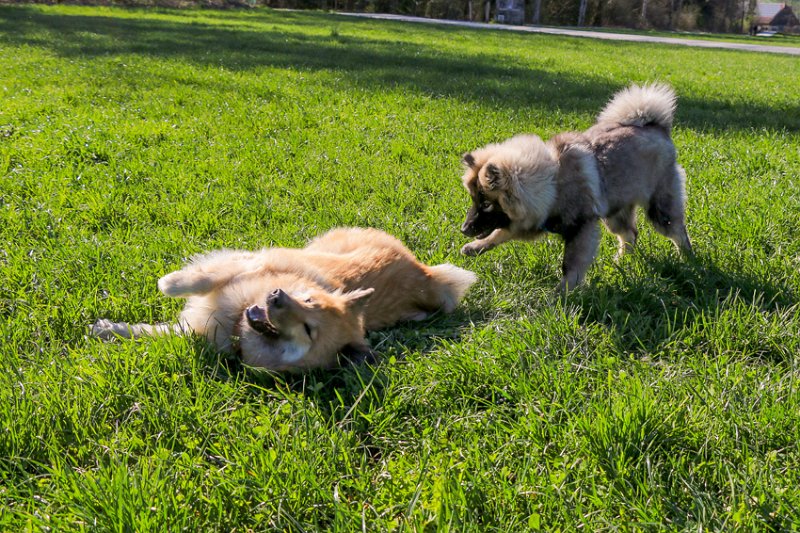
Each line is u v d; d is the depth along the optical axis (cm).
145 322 212
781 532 146
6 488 153
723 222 285
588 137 258
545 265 255
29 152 335
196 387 182
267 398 186
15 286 219
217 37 1018
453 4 2738
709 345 209
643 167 260
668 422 172
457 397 187
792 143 433
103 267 230
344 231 239
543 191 243
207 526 146
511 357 196
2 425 163
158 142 377
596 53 1151
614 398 178
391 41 1151
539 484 160
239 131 404
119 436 167
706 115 529
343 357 196
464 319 227
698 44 1738
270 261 207
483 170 244
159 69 619
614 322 218
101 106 445
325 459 166
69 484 151
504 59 940
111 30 1034
